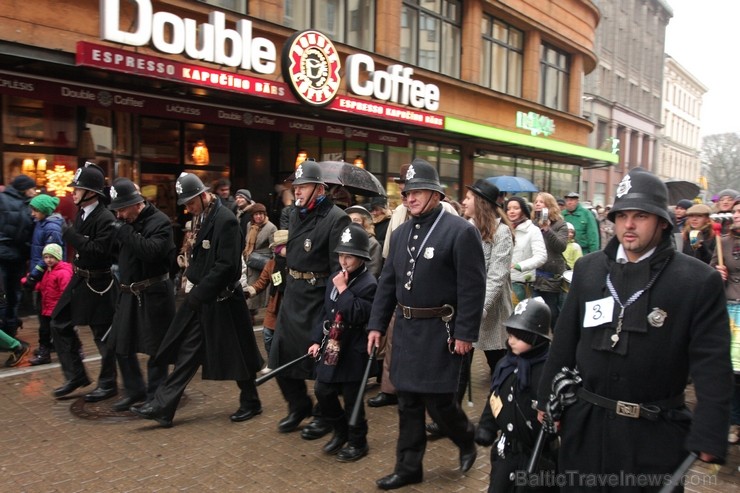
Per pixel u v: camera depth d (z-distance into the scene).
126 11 8.51
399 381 3.56
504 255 4.72
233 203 8.77
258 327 7.96
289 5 11.36
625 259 2.33
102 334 5.19
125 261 4.76
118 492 3.57
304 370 4.25
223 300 4.61
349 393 4.03
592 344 2.33
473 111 16.33
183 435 4.46
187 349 4.61
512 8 17.69
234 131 11.72
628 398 2.23
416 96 12.42
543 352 2.92
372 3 13.35
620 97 40.28
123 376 4.92
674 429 2.20
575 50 22.14
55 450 4.16
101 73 7.86
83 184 5.00
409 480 3.66
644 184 2.23
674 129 59.38
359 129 11.79
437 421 3.67
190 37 8.44
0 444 4.25
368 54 12.47
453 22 16.06
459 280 3.45
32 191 7.18
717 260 4.70
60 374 5.87
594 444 2.30
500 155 18.28
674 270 2.21
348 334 4.01
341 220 4.25
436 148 15.56
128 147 9.84
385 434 4.54
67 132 8.70
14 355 6.07
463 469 3.82
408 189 3.58
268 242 7.16
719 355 2.10
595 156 21.92
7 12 7.40
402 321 3.63
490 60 17.80
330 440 4.24
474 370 6.33
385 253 5.67
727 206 6.18
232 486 3.66
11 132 8.05
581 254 7.52
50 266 6.19
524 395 2.89
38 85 7.40
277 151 12.10
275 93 9.41
